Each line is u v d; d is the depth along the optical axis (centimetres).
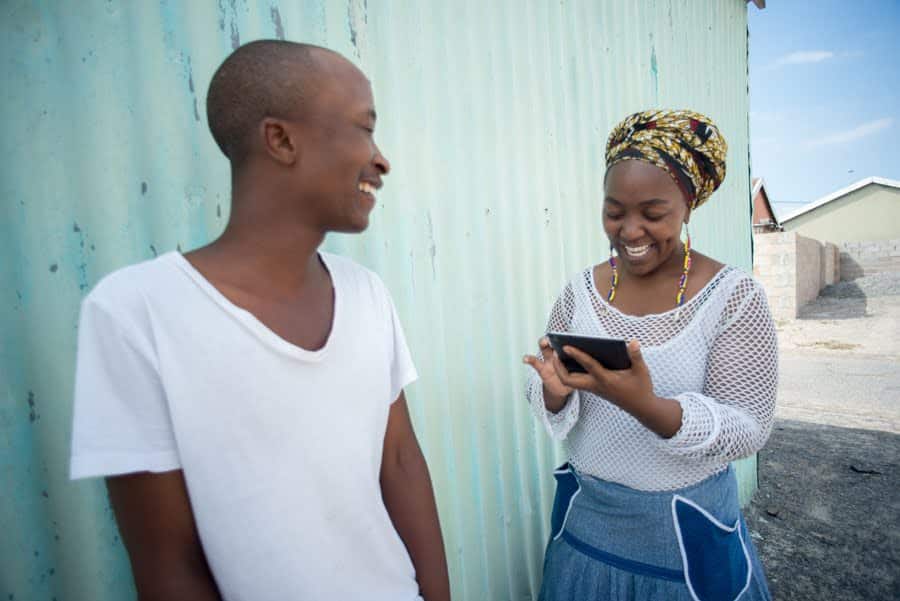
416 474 98
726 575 109
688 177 105
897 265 1614
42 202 91
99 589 99
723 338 108
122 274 65
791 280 1130
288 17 119
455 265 163
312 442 72
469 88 165
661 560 112
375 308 86
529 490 195
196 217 108
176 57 104
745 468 320
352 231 76
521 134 185
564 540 129
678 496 111
